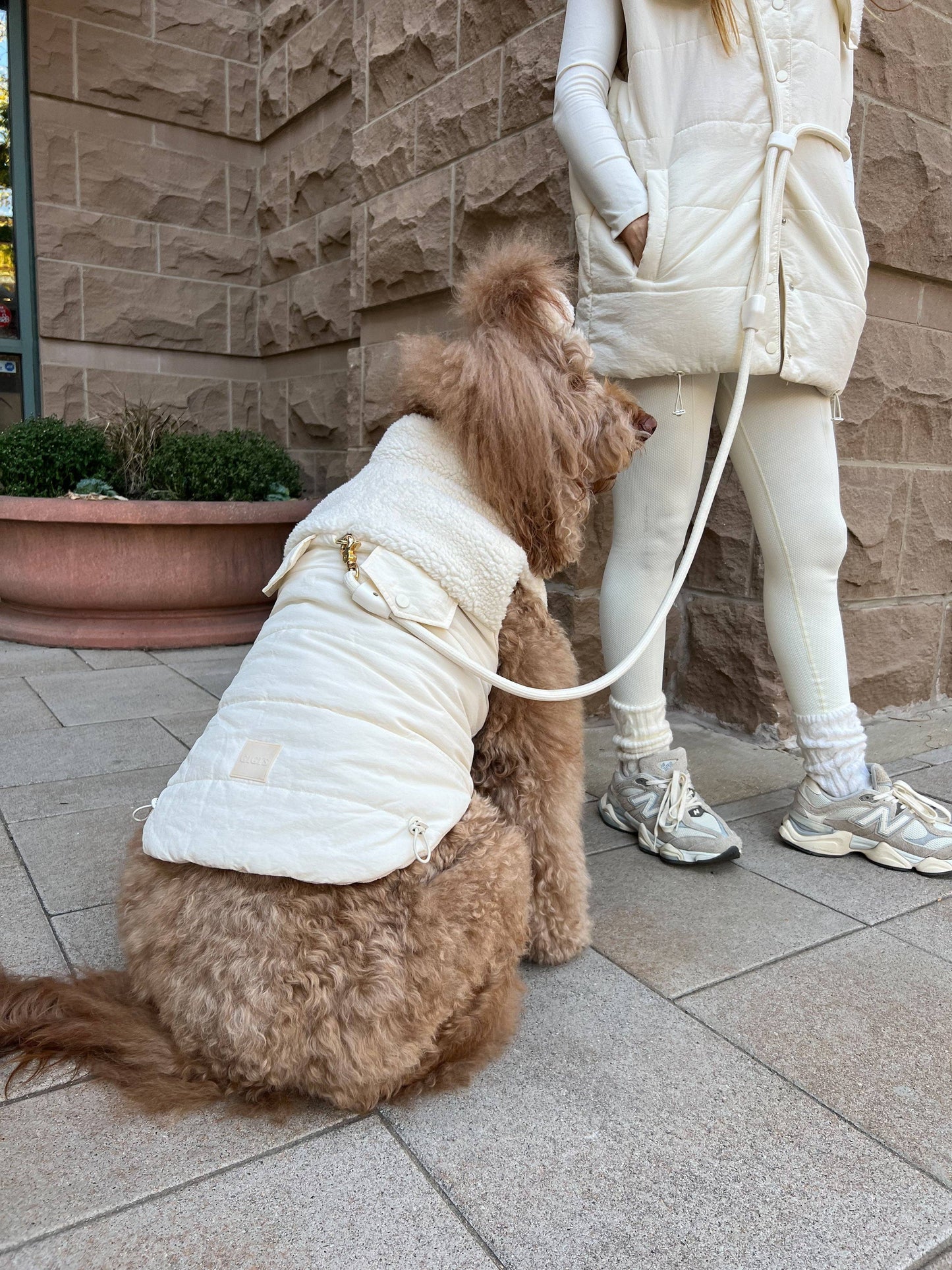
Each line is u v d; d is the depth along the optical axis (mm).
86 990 1515
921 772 3109
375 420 4480
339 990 1276
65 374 5922
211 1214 1231
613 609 2453
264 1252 1170
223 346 6383
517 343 1607
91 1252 1166
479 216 3584
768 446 2316
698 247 2082
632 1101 1479
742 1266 1166
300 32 5555
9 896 2117
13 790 2779
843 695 2438
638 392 2328
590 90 2160
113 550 4621
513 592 1684
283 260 6082
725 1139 1396
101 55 5641
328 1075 1315
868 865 2412
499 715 1743
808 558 2361
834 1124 1436
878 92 3184
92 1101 1468
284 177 5969
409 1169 1321
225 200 6227
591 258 2232
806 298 2119
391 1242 1189
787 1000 1777
